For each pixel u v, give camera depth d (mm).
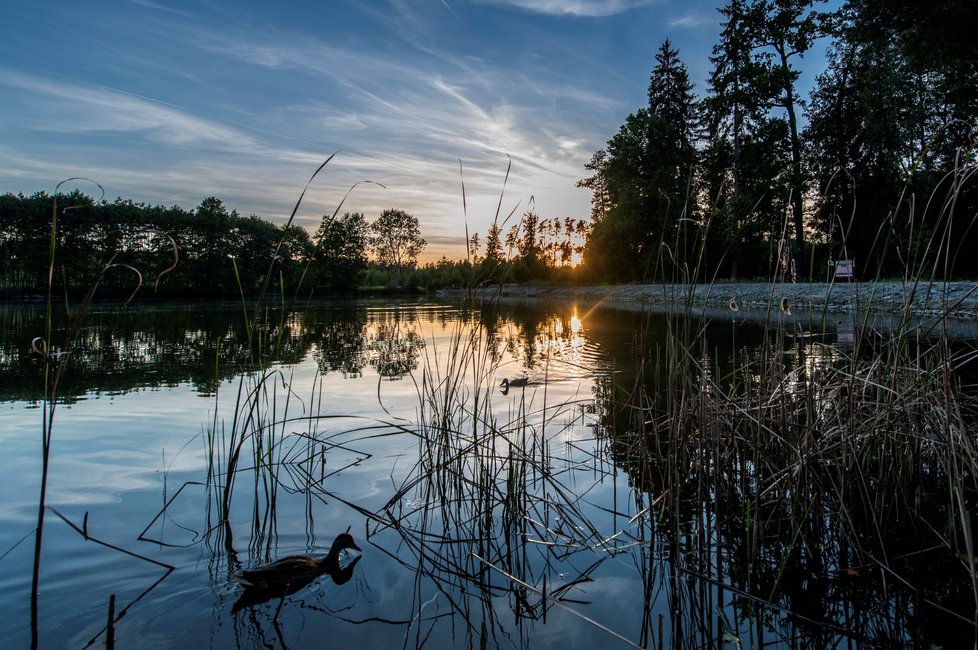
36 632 2270
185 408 6301
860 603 2557
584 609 2531
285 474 4289
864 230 26172
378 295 60969
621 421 5652
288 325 19281
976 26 15453
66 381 8031
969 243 21391
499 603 2582
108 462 4484
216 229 50250
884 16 17297
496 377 8203
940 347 3275
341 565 2932
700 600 2611
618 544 3188
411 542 3219
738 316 17875
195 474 4242
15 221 40688
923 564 2852
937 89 22172
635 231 37531
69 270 42688
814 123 29078
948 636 2279
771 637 2301
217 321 21641
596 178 45594
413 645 2229
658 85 37750
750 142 25656
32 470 4297
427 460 4531
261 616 2430
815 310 16234
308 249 53688
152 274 46844
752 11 24391
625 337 13891
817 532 3055
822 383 3705
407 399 6680
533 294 53312
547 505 3750
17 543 3082
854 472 3377
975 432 3529
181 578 2730
